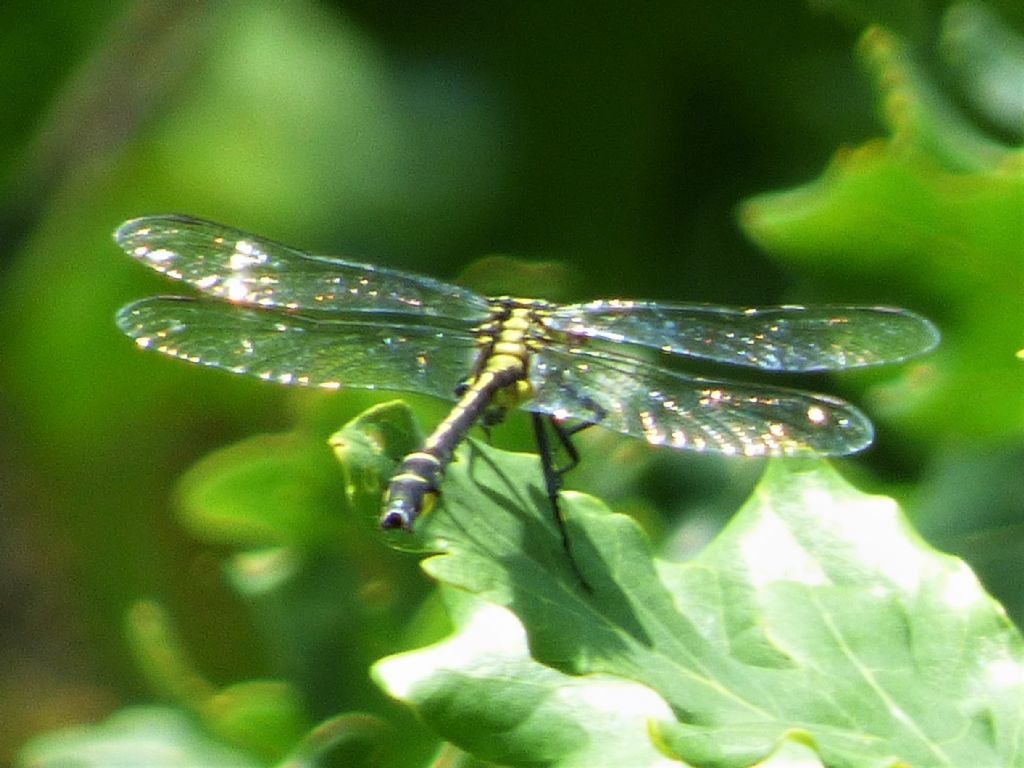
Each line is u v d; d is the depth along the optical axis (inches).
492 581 20.9
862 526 21.4
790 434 22.0
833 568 21.3
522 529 21.1
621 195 25.2
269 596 22.9
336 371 22.5
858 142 24.7
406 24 25.7
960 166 22.6
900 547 21.3
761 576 21.2
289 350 22.5
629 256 25.2
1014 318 22.5
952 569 21.2
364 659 22.8
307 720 22.8
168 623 23.9
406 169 25.7
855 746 20.8
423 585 22.9
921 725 20.9
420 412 23.0
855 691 21.0
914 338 22.4
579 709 20.8
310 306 22.7
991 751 20.9
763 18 24.8
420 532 21.0
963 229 22.4
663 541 23.4
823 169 24.8
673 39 25.0
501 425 22.9
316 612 22.9
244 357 22.5
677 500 23.7
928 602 21.2
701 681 20.9
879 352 22.5
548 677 20.9
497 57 25.5
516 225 25.4
